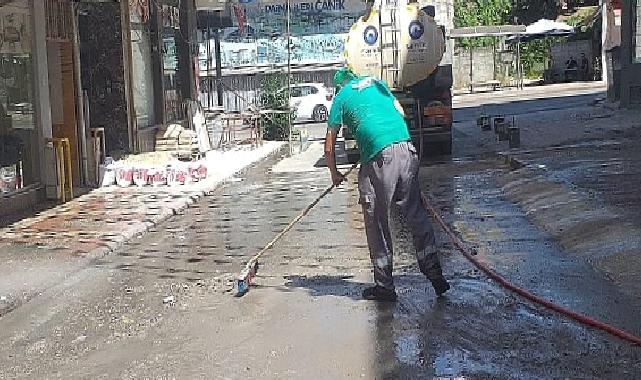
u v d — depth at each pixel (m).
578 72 43.22
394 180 6.71
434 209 11.23
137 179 14.63
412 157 6.78
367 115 6.72
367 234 6.87
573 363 5.25
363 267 8.20
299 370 5.39
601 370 5.11
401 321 6.30
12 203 12.16
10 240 10.12
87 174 14.73
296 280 7.79
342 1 35.28
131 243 10.16
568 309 6.32
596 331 5.84
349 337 6.00
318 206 12.38
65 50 14.38
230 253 9.28
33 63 13.03
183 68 21.06
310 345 5.88
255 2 32.84
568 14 46.56
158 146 18.55
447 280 7.44
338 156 19.38
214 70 31.02
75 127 14.56
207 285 7.82
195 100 21.23
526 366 5.24
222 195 14.05
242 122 22.56
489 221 10.22
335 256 8.78
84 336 6.44
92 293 7.76
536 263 7.88
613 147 15.63
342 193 13.66
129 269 8.70
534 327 6.02
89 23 16.83
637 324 5.90
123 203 12.84
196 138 19.03
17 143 12.53
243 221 11.38
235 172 16.69
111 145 17.27
